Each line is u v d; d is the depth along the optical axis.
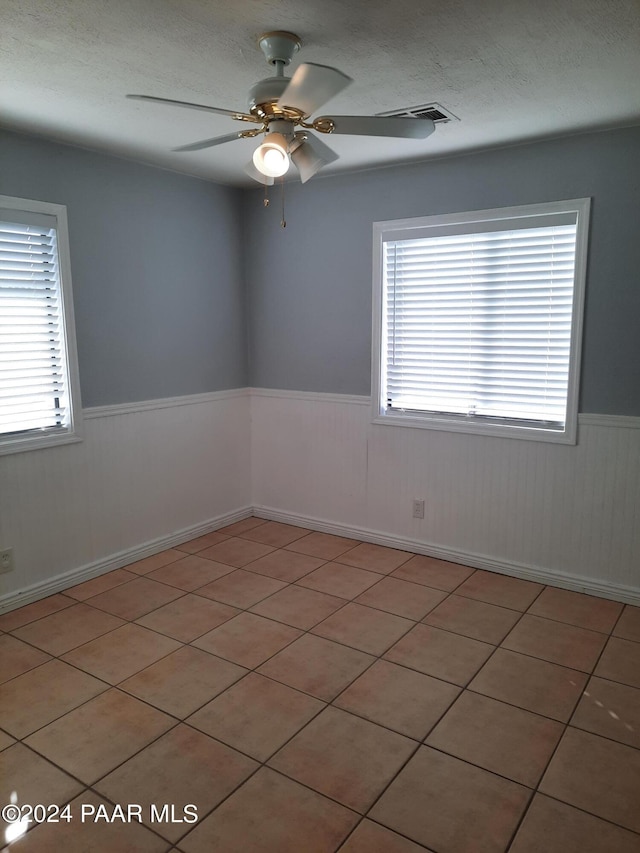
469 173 3.46
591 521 3.35
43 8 1.86
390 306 3.92
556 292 3.34
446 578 3.61
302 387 4.36
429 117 2.84
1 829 1.84
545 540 3.50
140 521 3.89
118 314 3.62
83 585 3.52
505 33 2.04
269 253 4.35
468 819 1.87
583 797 1.95
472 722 2.31
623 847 1.77
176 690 2.51
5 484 3.16
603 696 2.46
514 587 3.49
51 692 2.50
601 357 3.21
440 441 3.80
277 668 2.67
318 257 4.12
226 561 3.88
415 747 2.18
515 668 2.66
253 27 1.99
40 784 2.01
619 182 3.04
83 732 2.26
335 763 2.11
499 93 2.56
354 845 1.78
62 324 3.33
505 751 2.16
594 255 3.15
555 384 3.42
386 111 2.76
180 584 3.53
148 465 3.91
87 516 3.57
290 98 1.90
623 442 3.20
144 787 2.00
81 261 3.38
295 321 4.31
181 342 4.05
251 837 1.81
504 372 3.57
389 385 4.02
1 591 3.18
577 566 3.42
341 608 3.23
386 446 4.02
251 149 3.37
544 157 3.22
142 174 3.67
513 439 3.53
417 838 1.80
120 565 3.77
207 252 4.17
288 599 3.33
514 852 1.76
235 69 2.33
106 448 3.64
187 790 1.99
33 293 3.20
